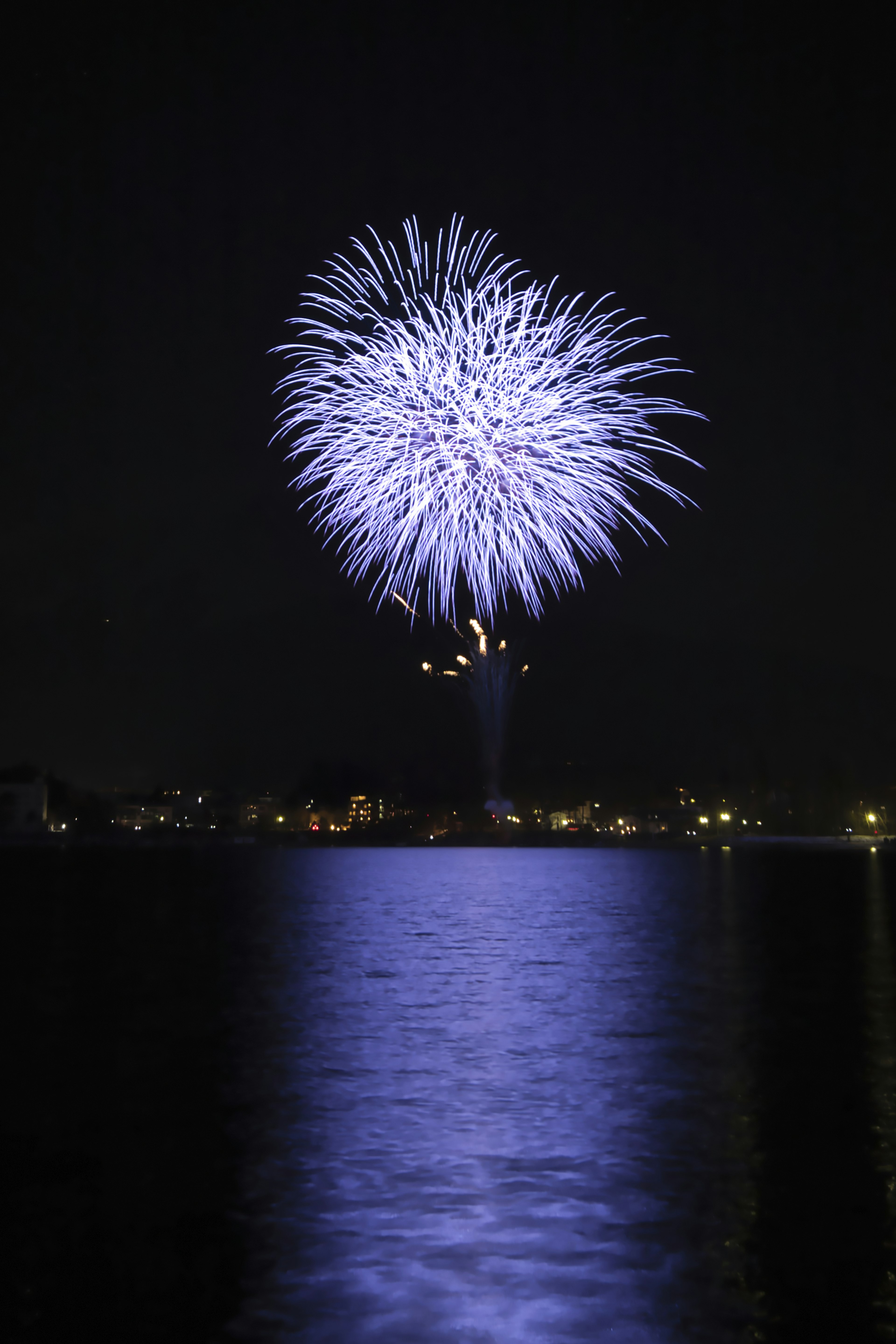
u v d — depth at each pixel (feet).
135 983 106.01
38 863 475.31
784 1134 50.19
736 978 108.68
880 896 251.60
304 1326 31.07
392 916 203.00
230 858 596.70
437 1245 36.78
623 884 324.39
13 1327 31.12
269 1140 49.85
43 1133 51.21
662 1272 34.50
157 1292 33.30
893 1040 73.87
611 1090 59.47
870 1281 33.81
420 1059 68.54
